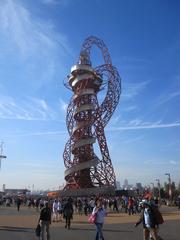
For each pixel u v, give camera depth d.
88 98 110.81
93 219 24.02
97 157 107.81
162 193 152.88
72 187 107.94
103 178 107.06
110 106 108.62
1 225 39.47
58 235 29.78
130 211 59.81
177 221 44.78
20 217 52.59
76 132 108.38
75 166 105.62
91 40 117.56
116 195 105.25
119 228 35.88
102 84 113.25
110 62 112.19
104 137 108.12
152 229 19.23
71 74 115.56
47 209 24.62
